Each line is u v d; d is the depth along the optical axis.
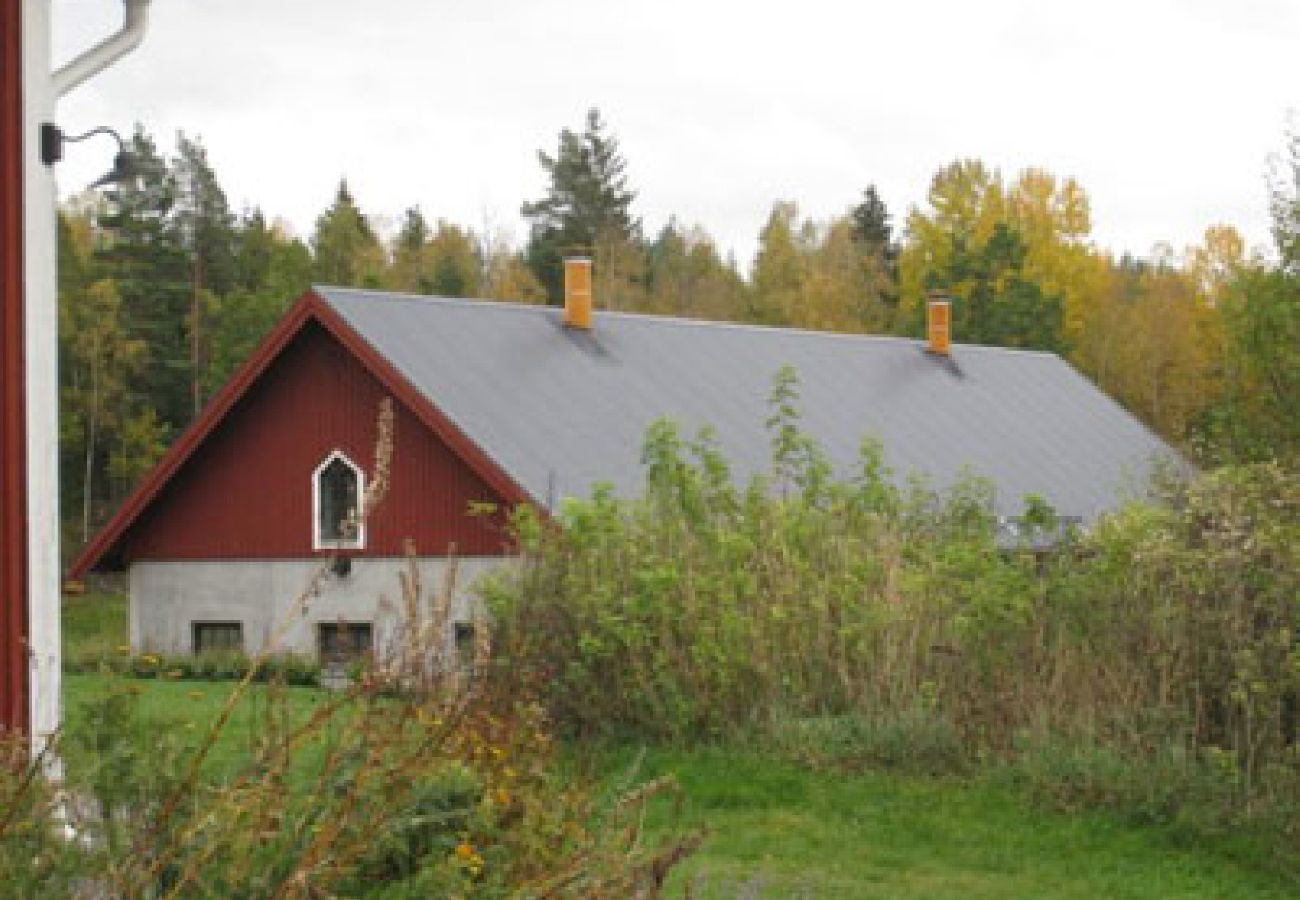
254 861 4.58
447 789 5.71
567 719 13.73
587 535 14.47
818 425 31.48
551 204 81.62
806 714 13.80
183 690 17.45
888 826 11.53
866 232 83.81
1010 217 70.44
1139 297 71.75
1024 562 13.23
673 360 31.25
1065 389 39.81
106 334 54.78
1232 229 70.00
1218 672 11.62
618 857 5.28
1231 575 11.52
